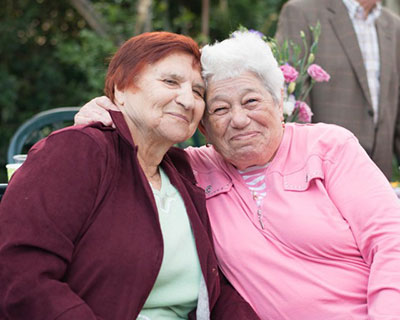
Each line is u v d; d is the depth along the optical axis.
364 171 1.69
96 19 7.14
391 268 1.52
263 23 7.95
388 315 1.45
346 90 3.19
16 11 7.65
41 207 1.29
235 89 1.66
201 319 1.54
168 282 1.51
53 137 1.38
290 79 2.14
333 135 1.79
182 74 1.54
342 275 1.61
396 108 3.31
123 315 1.35
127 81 1.52
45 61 7.49
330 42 3.17
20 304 1.26
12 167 1.83
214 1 8.28
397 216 1.61
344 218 1.68
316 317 1.57
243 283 1.66
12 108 7.07
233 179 1.79
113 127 1.50
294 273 1.60
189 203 1.60
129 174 1.45
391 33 3.30
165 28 7.62
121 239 1.36
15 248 1.26
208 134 1.77
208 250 1.58
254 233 1.68
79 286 1.34
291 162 1.77
